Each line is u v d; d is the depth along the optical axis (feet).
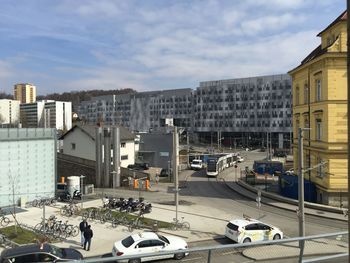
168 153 230.89
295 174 143.33
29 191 126.41
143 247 67.41
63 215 109.09
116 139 168.35
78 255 64.34
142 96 571.69
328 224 101.55
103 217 103.19
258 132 451.12
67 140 209.97
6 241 82.99
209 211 118.32
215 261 44.01
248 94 457.27
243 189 161.48
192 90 517.96
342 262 36.45
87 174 177.78
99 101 632.79
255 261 46.32
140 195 147.43
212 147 425.28
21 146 124.16
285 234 91.71
